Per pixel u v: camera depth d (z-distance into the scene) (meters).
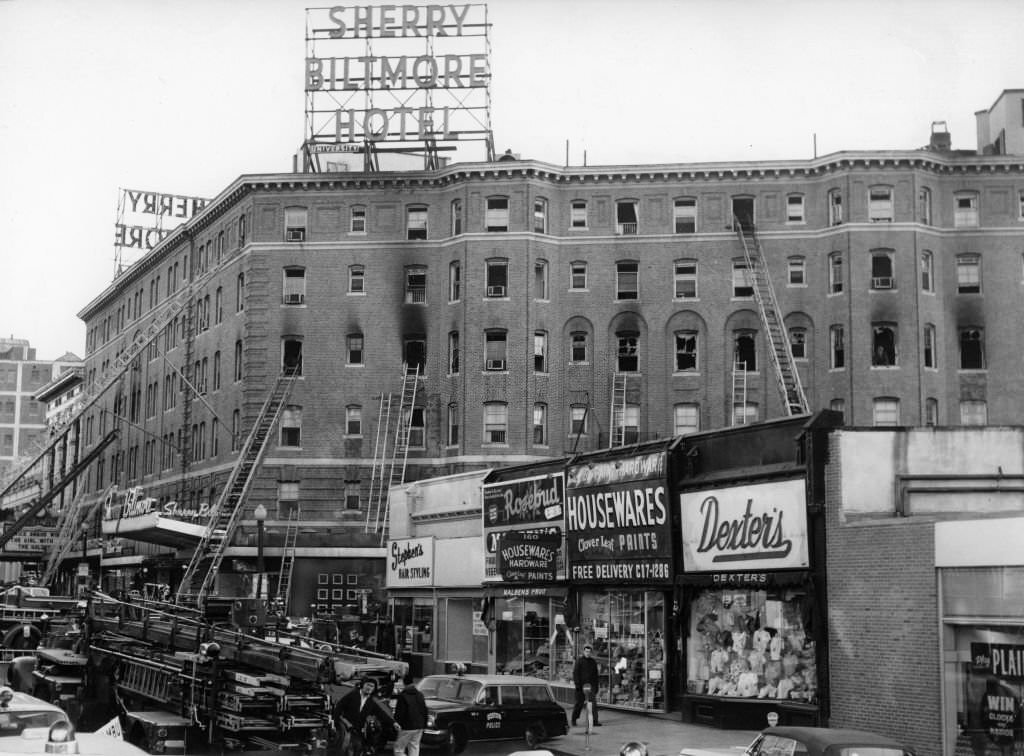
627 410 62.19
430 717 24.31
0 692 15.62
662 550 29.58
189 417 75.25
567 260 63.31
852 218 60.62
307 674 19.42
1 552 77.25
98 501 84.19
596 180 63.41
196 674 20.81
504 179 62.81
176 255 81.00
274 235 65.62
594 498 32.22
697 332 62.28
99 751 14.20
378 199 64.94
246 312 65.88
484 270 62.31
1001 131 65.00
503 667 36.34
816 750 15.10
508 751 24.91
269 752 19.86
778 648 26.58
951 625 22.36
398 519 44.25
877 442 25.23
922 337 59.84
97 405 98.94
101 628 26.78
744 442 27.78
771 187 62.53
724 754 16.53
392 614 44.03
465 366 61.75
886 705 23.41
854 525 24.47
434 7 67.12
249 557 60.94
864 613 24.08
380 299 64.38
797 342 61.56
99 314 101.44
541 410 61.88
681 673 29.17
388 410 63.19
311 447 63.72
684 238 62.78
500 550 36.38
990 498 25.19
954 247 61.56
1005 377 60.75
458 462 61.31
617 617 31.83
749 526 26.98
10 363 184.75
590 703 27.42
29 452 115.12
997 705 21.34
